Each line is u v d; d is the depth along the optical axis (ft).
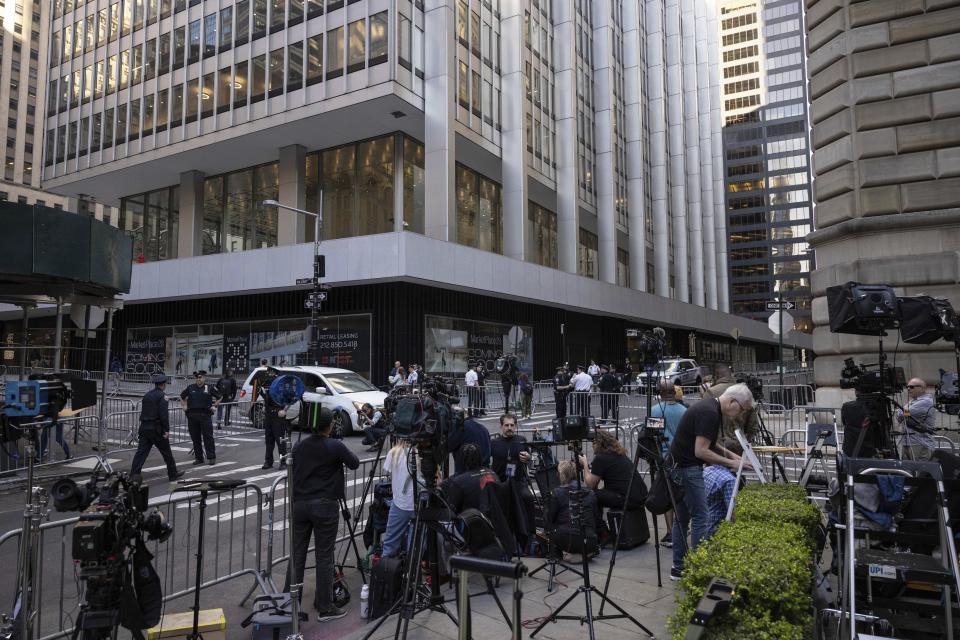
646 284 160.66
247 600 18.84
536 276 112.68
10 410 14.33
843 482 14.43
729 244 359.66
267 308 103.55
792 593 10.21
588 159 144.46
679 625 10.37
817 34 48.37
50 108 135.23
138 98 120.26
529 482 22.12
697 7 235.61
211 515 28.89
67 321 133.90
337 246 91.35
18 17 287.07
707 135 229.04
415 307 93.40
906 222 42.88
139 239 136.46
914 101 43.34
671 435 23.47
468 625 9.68
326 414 17.35
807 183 344.08
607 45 151.94
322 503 17.03
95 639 12.00
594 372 99.35
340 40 97.35
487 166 122.11
